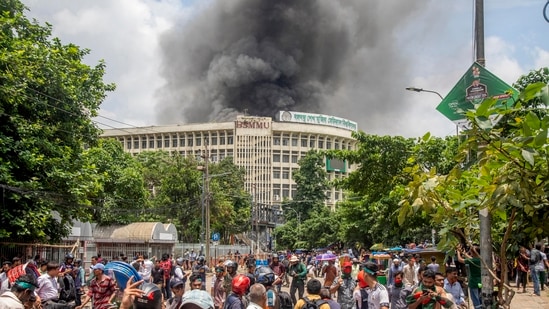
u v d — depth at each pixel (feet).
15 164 64.13
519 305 49.08
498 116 20.10
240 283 24.18
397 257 51.93
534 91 17.83
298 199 294.46
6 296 18.65
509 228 21.44
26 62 67.21
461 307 33.63
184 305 14.94
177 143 406.82
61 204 70.03
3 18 67.97
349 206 146.20
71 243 90.38
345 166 350.64
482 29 27.86
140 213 144.05
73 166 72.84
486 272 24.22
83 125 79.00
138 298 13.37
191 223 181.98
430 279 22.70
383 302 26.35
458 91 25.91
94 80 83.97
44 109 71.41
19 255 65.62
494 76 25.22
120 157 148.77
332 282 38.09
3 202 63.46
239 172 254.06
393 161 77.97
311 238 234.79
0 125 64.85
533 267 56.34
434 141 69.62
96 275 31.40
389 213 82.79
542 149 19.56
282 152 400.26
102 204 119.24
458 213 24.30
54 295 35.55
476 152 20.52
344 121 435.12
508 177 19.65
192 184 180.75
